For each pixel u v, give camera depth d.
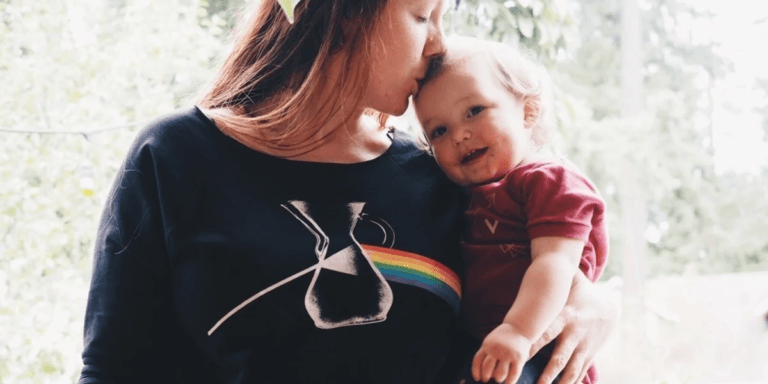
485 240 1.28
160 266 1.12
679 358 3.89
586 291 1.26
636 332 3.47
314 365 1.07
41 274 2.94
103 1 3.27
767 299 4.12
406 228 1.18
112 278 1.11
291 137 1.18
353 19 1.17
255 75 1.25
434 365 1.14
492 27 3.43
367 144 1.25
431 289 1.16
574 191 1.24
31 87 3.03
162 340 1.13
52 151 2.96
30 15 3.04
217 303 1.08
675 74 7.17
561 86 6.64
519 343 1.11
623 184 5.31
